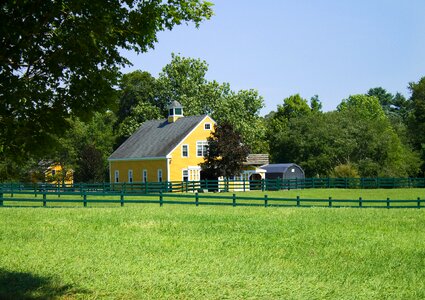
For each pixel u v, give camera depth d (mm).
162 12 9523
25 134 8641
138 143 70875
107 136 81312
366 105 120938
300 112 110062
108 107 9406
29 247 18594
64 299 11625
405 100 151750
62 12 8469
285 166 71062
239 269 15266
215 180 56094
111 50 9266
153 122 74688
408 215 27891
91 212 28875
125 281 13422
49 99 8891
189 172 63406
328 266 15875
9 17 8102
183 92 82750
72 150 65625
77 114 9250
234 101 80812
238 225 24141
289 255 17578
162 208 31266
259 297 11984
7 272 14375
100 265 15555
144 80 88875
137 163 67750
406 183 61375
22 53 8523
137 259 16578
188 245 19328
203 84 82625
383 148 79125
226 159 57438
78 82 8945
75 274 14258
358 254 17781
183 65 84500
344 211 29531
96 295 11992
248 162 72750
